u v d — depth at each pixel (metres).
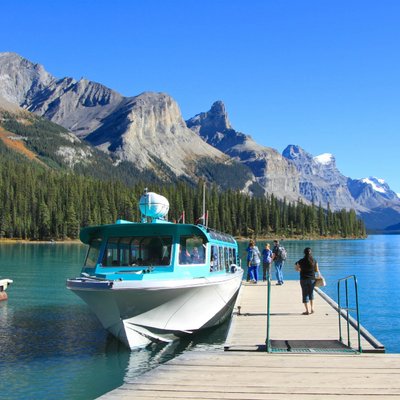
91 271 19.91
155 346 19.52
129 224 19.58
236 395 9.66
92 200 192.75
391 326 25.38
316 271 20.88
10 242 168.88
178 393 9.82
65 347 19.55
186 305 19.06
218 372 11.30
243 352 13.43
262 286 31.64
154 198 21.28
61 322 24.62
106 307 18.11
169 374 11.15
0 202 176.12
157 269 18.98
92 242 20.75
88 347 19.53
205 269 20.09
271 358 12.62
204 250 20.38
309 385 10.24
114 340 20.66
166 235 19.48
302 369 11.52
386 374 11.02
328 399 9.38
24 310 28.33
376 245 165.00
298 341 15.31
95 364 17.23
